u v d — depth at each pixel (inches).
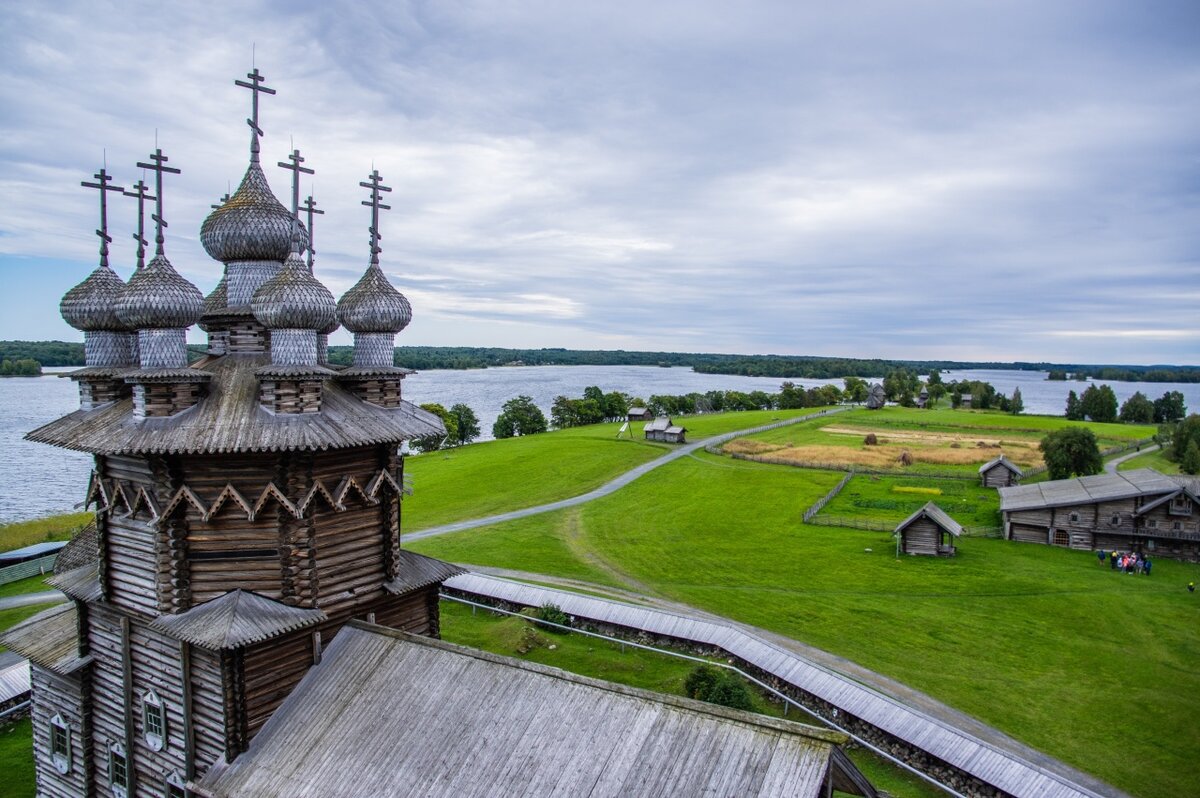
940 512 2842.0
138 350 1150.3
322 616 968.9
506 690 841.5
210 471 946.1
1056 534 3004.4
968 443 5610.2
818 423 7047.2
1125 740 1441.9
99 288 1109.7
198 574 956.0
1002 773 1199.6
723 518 3420.3
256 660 924.0
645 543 2987.2
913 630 2010.3
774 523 3319.4
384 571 1099.3
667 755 722.2
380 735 847.7
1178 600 2283.5
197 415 949.2
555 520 3408.0
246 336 1082.7
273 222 1101.7
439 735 820.0
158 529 932.6
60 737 1147.9
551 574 2522.1
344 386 1115.9
